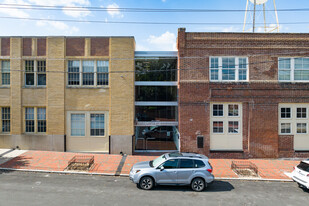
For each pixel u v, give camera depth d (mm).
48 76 14664
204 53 14359
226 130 14523
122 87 14484
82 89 14680
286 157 14438
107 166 11961
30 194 8125
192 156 9492
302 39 14312
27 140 14789
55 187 8938
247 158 14344
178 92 14867
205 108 14328
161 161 9391
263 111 14344
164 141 16766
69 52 14672
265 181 10547
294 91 14352
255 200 8250
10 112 14914
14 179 9812
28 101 14812
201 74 14344
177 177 8961
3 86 14891
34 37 14727
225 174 11266
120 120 14516
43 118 14992
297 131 14617
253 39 14312
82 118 14844
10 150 14586
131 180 9414
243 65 14461
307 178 9047
